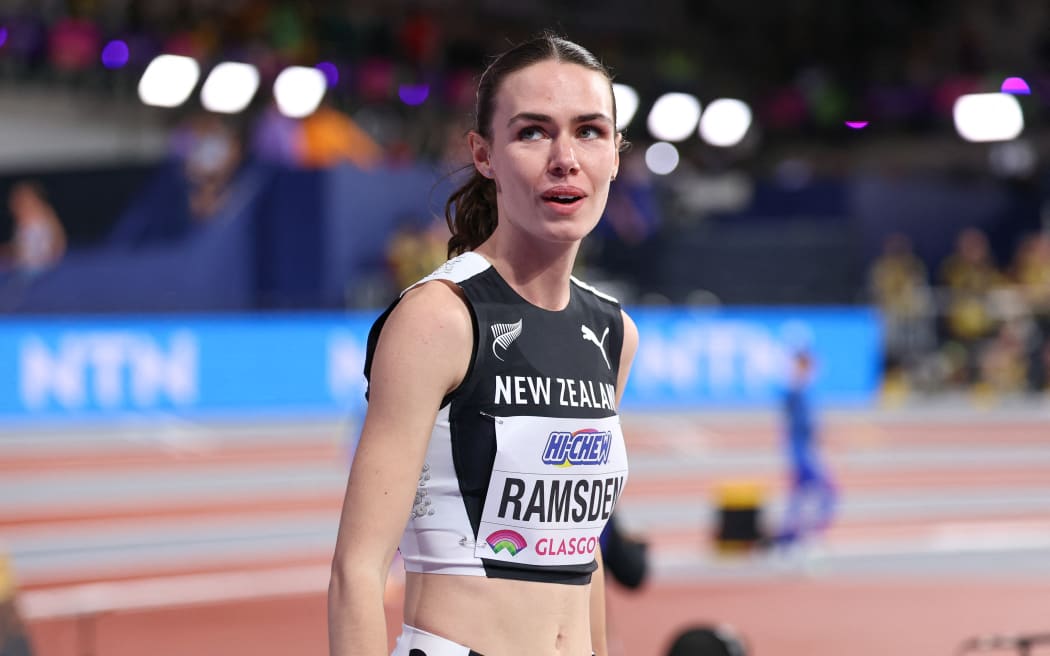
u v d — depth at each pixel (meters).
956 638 14.15
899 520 22.23
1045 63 37.50
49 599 15.11
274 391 25.64
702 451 25.86
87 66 28.19
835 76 37.16
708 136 33.53
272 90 28.81
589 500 3.83
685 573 17.39
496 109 3.77
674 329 28.84
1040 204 38.25
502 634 3.68
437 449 3.67
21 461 21.78
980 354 31.33
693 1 40.56
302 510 20.72
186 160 27.52
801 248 33.34
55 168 28.64
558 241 3.70
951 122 36.06
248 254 27.28
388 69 30.92
